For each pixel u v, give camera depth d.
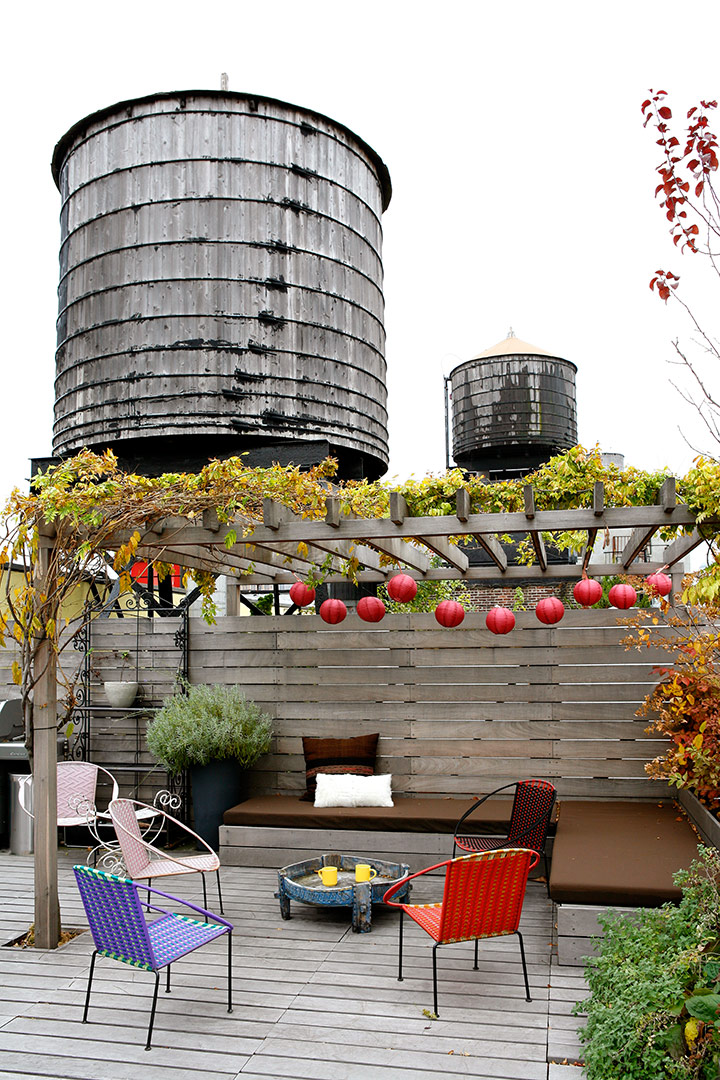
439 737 5.88
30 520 4.08
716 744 4.56
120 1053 3.00
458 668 5.88
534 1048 2.95
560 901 3.75
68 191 9.27
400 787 5.93
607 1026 2.65
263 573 6.24
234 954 3.96
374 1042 3.03
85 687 6.43
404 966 3.77
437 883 5.05
